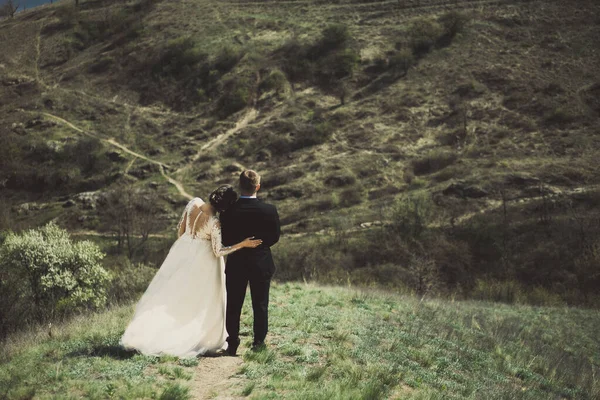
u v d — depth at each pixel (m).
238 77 86.62
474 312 13.77
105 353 5.88
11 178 72.00
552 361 9.04
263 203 5.86
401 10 97.44
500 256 41.38
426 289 25.11
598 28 82.38
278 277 30.22
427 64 81.06
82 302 15.48
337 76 83.19
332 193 60.56
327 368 5.91
